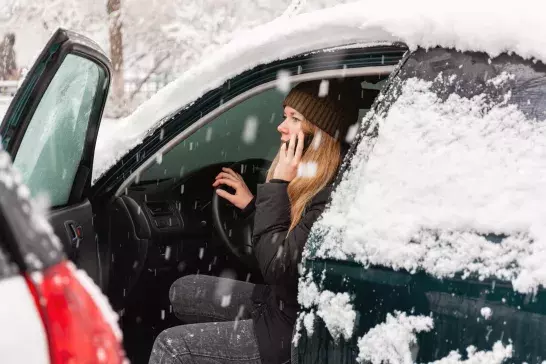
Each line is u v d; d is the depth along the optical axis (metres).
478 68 1.47
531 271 1.24
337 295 1.51
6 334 0.80
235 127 2.65
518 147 1.35
